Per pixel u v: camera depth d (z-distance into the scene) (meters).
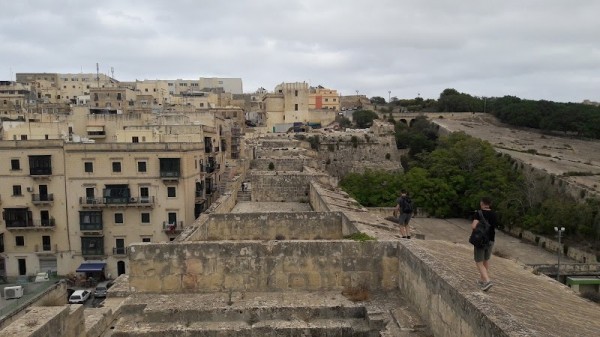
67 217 54.44
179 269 10.88
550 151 95.12
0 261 53.97
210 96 135.50
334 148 95.69
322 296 10.53
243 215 16.47
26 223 53.78
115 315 10.10
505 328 5.79
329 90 169.88
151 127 59.28
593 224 56.31
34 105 103.81
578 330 6.72
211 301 10.28
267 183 28.58
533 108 124.94
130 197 54.19
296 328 9.35
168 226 54.31
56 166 53.91
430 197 78.38
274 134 98.88
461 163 82.06
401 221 13.02
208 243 10.95
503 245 61.94
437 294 8.22
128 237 54.75
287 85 128.00
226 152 75.38
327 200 20.34
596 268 44.09
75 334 8.13
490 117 137.38
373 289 10.83
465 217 78.38
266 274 10.89
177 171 54.16
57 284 32.09
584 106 122.31
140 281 10.88
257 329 9.38
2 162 53.44
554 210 61.75
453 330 7.45
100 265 54.12
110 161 54.06
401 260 10.61
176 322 9.80
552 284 10.35
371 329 9.18
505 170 80.25
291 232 16.59
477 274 8.80
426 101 161.88
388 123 108.38
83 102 112.38
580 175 72.75
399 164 97.56
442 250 10.77
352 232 14.09
